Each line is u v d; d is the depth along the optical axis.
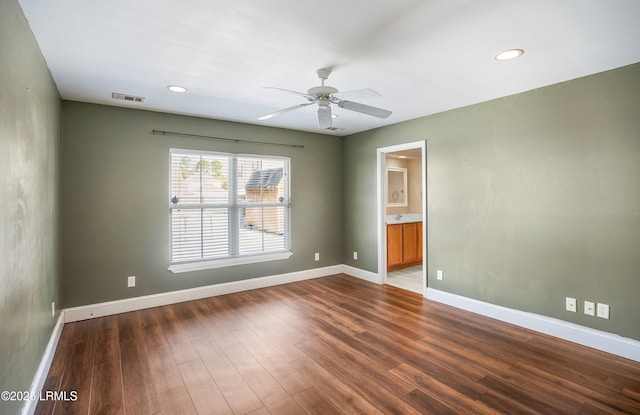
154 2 1.69
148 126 3.75
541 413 1.90
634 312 2.52
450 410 1.93
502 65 2.52
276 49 2.24
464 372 2.35
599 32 2.02
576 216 2.82
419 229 6.14
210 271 4.17
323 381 2.25
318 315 3.50
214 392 2.13
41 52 2.25
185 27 1.95
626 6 1.73
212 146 4.17
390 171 6.51
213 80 2.83
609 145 2.62
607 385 2.18
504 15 1.82
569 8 1.75
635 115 2.49
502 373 2.34
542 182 3.03
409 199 6.72
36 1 1.67
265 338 2.93
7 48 1.52
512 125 3.24
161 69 2.59
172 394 2.11
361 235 5.13
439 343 2.82
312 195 5.11
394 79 2.82
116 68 2.56
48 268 2.55
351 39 2.11
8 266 1.54
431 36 2.06
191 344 2.81
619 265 2.59
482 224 3.50
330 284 4.77
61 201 3.25
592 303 2.73
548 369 2.38
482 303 3.50
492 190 3.41
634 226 2.51
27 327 1.87
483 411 1.92
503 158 3.31
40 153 2.25
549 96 2.96
